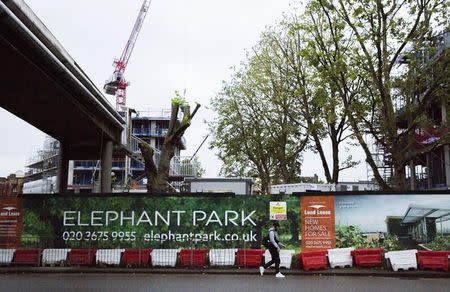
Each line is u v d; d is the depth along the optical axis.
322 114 34.31
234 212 22.23
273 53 37.75
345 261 20.47
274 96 38.25
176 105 27.69
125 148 42.53
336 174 34.75
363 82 27.97
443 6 23.95
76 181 101.44
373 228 21.30
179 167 57.84
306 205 21.81
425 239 21.06
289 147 46.34
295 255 20.70
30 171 81.69
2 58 19.34
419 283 16.16
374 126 32.38
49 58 20.28
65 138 37.81
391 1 23.97
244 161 49.62
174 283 15.87
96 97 29.47
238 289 14.23
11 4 16.16
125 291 13.74
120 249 21.77
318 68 25.48
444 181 36.84
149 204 22.61
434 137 34.59
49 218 22.72
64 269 20.22
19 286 14.91
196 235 22.23
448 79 24.86
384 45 24.91
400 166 25.31
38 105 27.47
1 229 22.62
